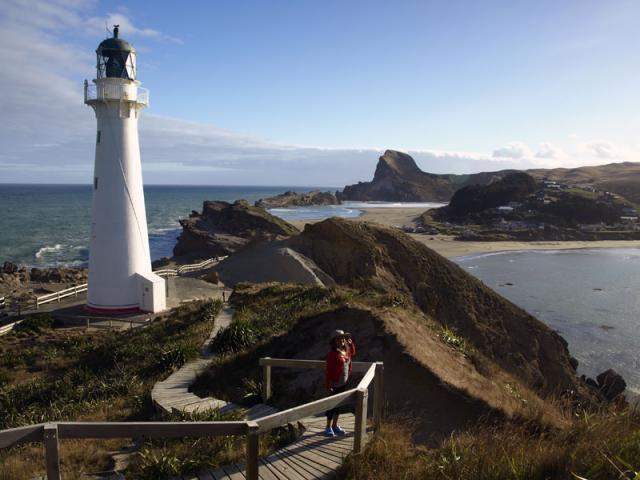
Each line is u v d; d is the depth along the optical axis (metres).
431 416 9.08
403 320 12.62
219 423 5.45
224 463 6.76
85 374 16.16
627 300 45.16
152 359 15.35
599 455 5.34
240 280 36.00
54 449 4.84
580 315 39.88
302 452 6.84
